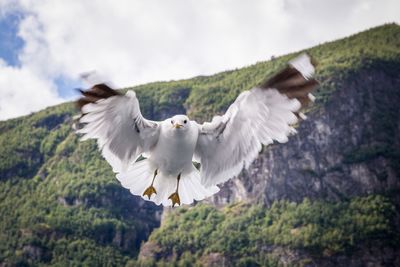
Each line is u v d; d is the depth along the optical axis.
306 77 8.40
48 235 74.25
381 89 89.88
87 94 9.20
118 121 10.01
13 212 80.50
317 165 78.38
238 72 98.50
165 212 77.81
